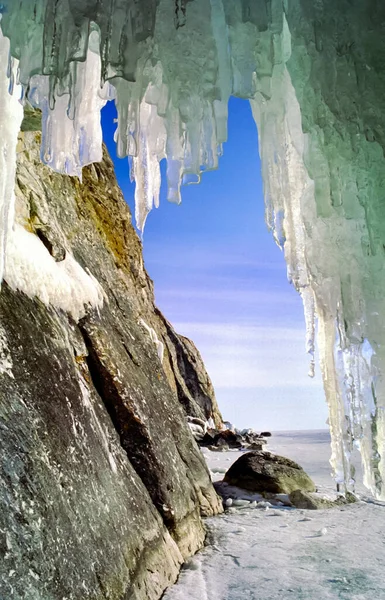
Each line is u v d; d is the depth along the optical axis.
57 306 3.41
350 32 2.14
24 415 2.28
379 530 4.50
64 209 5.07
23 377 2.46
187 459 4.86
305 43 2.22
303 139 2.41
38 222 3.88
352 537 4.26
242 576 3.25
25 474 2.05
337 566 3.47
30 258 3.25
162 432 4.07
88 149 2.73
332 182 2.19
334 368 2.98
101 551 2.34
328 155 2.21
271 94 2.49
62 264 3.86
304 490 6.33
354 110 2.13
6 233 2.37
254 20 2.15
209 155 2.30
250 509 5.46
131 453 3.48
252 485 6.25
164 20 2.22
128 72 2.09
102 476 2.77
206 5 2.22
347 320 2.38
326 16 2.17
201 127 2.31
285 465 6.64
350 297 2.38
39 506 2.02
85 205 6.33
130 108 2.34
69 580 1.97
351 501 5.82
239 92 2.19
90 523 2.37
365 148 2.16
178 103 2.25
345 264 2.41
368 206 2.19
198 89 2.25
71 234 4.84
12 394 2.29
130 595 2.42
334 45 2.16
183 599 2.78
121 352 4.12
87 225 5.71
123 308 5.09
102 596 2.15
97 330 3.82
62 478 2.31
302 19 2.22
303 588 3.04
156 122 2.90
